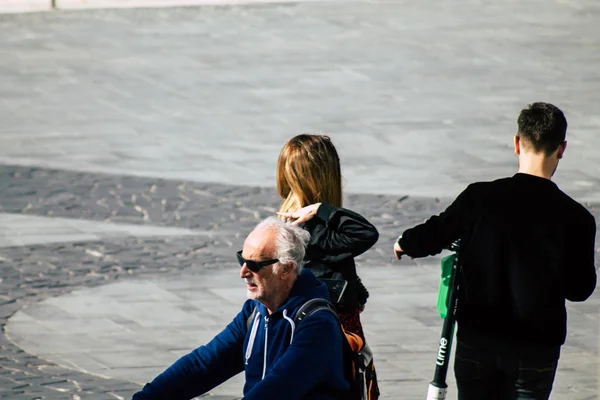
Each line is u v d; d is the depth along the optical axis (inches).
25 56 2906.0
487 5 3543.3
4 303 1338.6
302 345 614.5
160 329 1256.2
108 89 2583.7
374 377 684.7
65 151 2089.1
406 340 1214.9
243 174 1934.1
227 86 2586.1
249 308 669.3
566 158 1994.3
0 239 1593.3
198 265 1491.1
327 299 642.8
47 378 1102.4
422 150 2063.2
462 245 726.5
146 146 2118.6
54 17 3403.1
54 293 1378.0
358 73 2687.0
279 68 2751.0
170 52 2928.2
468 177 1898.4
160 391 660.7
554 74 2667.3
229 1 3609.7
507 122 2262.6
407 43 3004.4
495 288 709.3
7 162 2009.1
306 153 776.3
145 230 1641.2
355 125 2241.6
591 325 1254.3
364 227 757.3
